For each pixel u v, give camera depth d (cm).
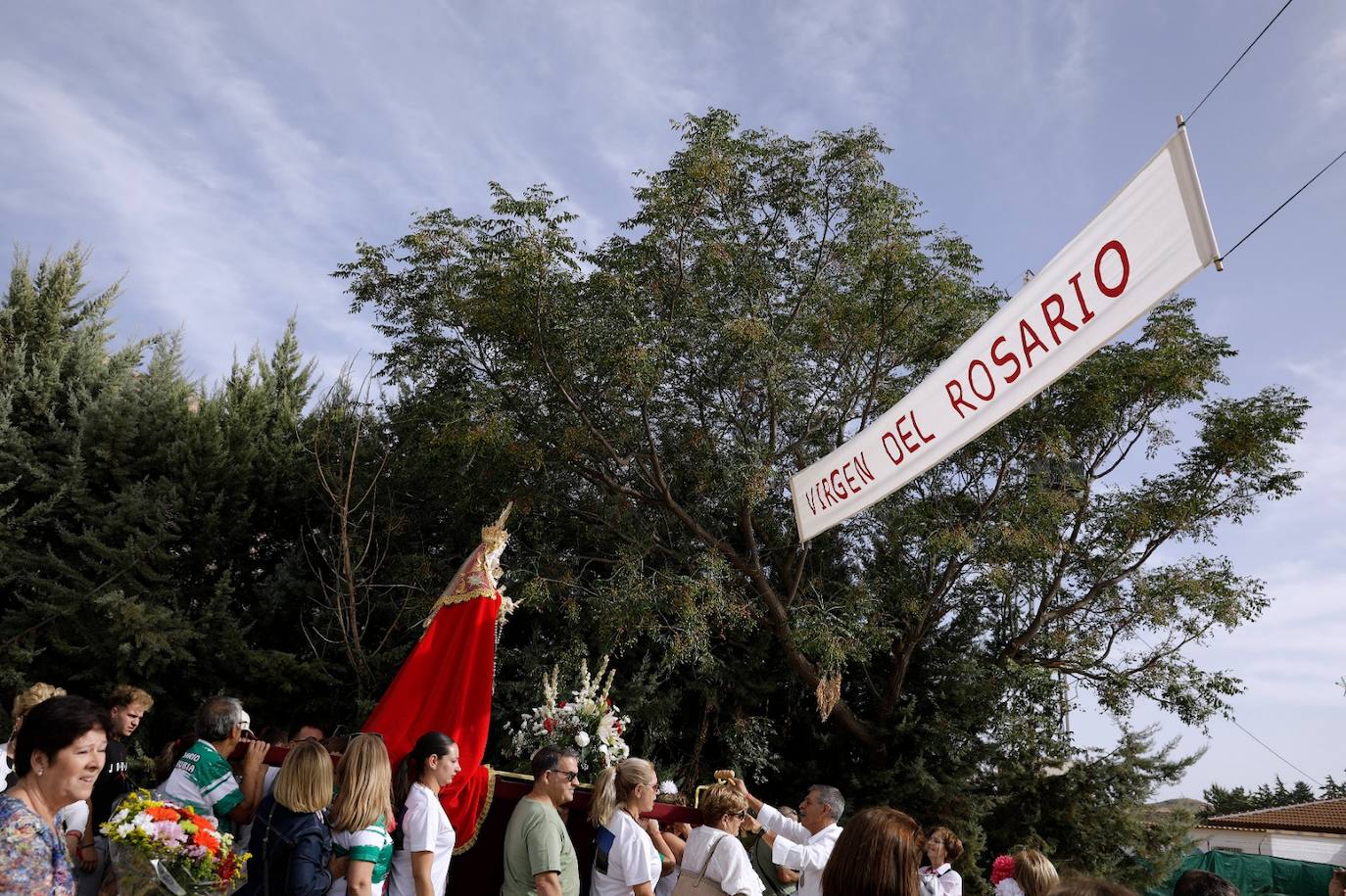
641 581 1499
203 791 493
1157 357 1638
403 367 1678
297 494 1717
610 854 536
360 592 1648
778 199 1706
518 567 1608
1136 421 1747
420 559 1617
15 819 305
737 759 1592
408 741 661
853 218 1684
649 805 552
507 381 1598
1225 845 2914
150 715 1420
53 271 1750
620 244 1642
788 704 1753
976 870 1528
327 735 1520
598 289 1536
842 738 1728
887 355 1706
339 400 1820
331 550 1639
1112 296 453
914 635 1652
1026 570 1642
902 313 1584
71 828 495
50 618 1403
